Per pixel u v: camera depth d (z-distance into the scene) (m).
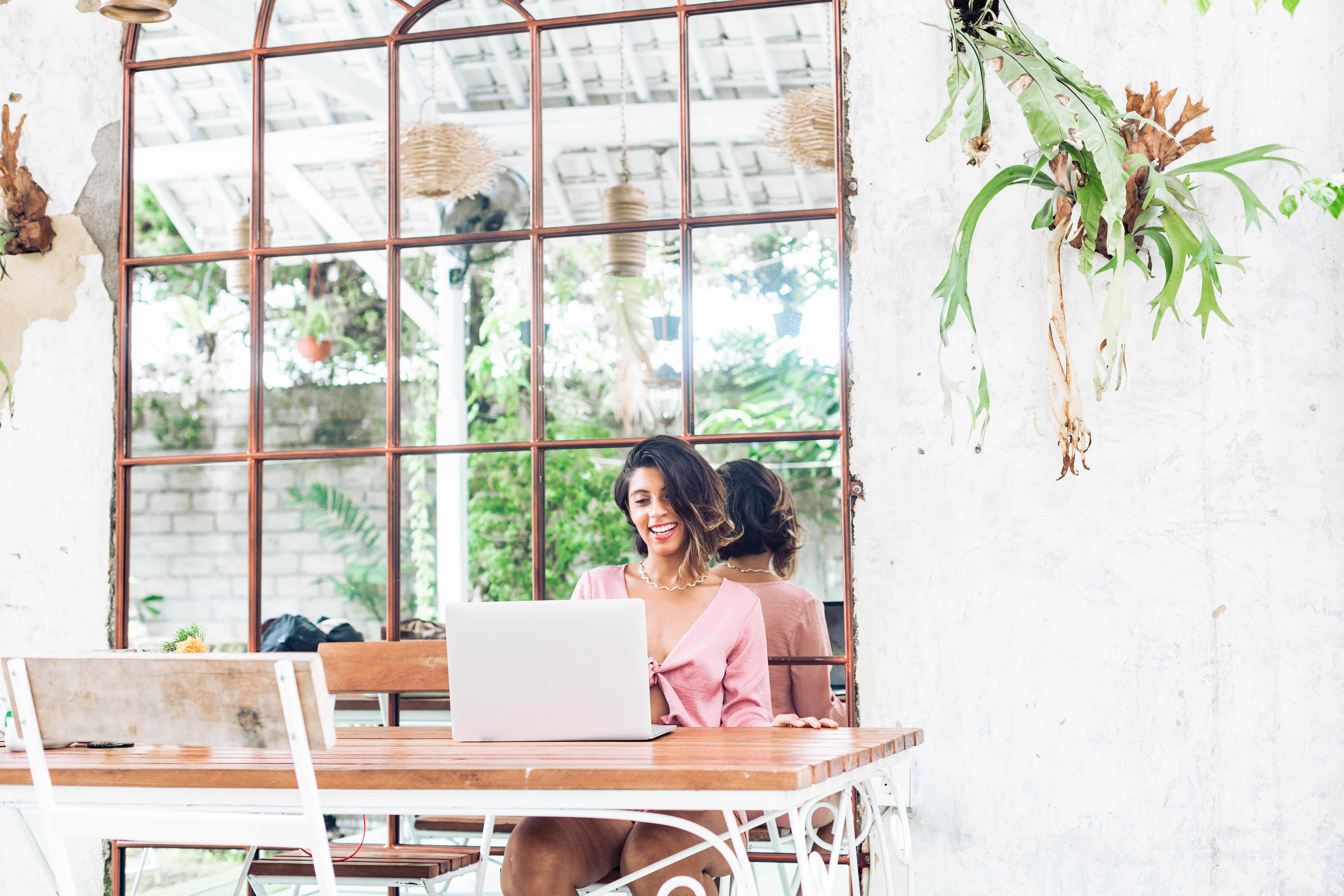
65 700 1.62
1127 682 2.50
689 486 2.45
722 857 2.07
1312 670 2.42
